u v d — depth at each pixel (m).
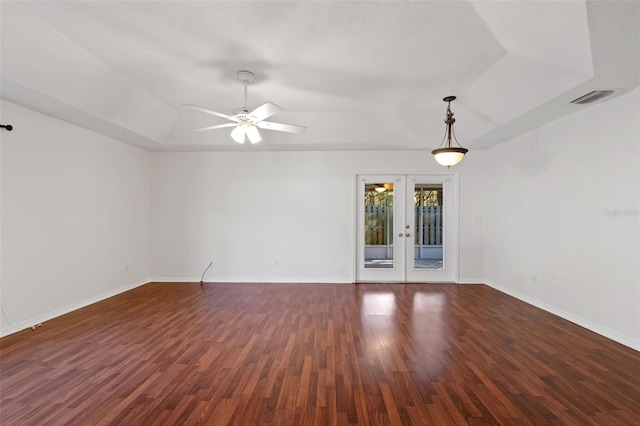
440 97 4.21
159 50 3.05
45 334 3.47
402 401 2.27
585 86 3.01
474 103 4.24
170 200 6.16
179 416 2.10
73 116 3.96
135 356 2.95
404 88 3.93
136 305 4.57
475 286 5.79
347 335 3.46
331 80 3.71
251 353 3.02
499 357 2.95
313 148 5.86
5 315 3.45
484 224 5.97
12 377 2.56
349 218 6.08
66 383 2.48
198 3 2.36
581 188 3.75
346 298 4.96
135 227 5.71
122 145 5.35
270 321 3.91
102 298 4.89
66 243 4.22
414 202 6.12
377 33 2.74
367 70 3.46
